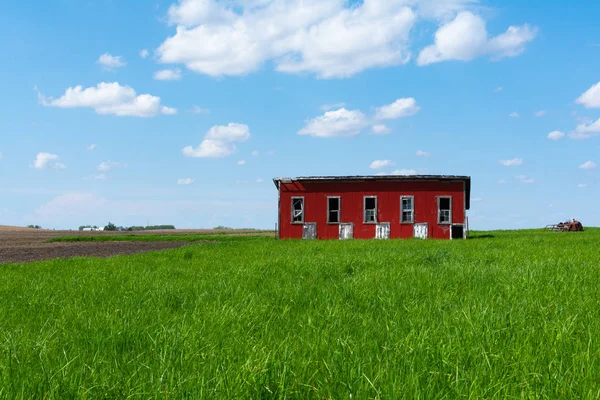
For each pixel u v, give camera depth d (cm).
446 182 3538
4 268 1397
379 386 344
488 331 481
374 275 972
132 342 502
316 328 535
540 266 1059
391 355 416
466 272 988
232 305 678
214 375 367
